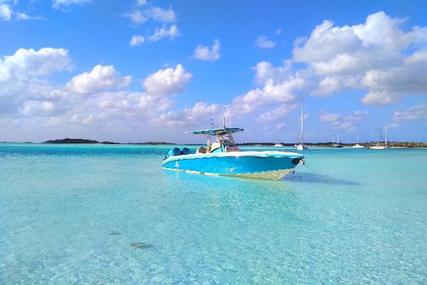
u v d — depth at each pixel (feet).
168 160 80.48
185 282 21.07
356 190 54.24
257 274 22.25
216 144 69.10
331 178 70.74
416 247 27.35
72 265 23.13
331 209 40.19
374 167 101.81
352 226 32.96
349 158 160.97
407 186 59.16
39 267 22.72
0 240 27.71
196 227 32.07
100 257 24.57
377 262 24.32
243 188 54.65
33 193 48.60
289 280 21.47
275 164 59.67
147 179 64.69
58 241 27.71
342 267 23.44
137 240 28.25
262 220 34.78
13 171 77.77
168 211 38.22
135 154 176.55
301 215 37.01
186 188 54.13
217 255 25.26
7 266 22.77
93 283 20.68
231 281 21.26
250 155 60.80
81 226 31.86
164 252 25.72
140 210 38.55
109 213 36.99
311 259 24.73
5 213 36.50
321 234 30.37
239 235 29.86
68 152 193.47
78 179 64.03
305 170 90.53
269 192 51.29
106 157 143.02
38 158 129.08
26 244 26.91
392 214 37.93
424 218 36.22
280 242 28.17
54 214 36.27
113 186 55.72
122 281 21.03
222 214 37.09
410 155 205.57
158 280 21.27
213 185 57.36
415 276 22.20
